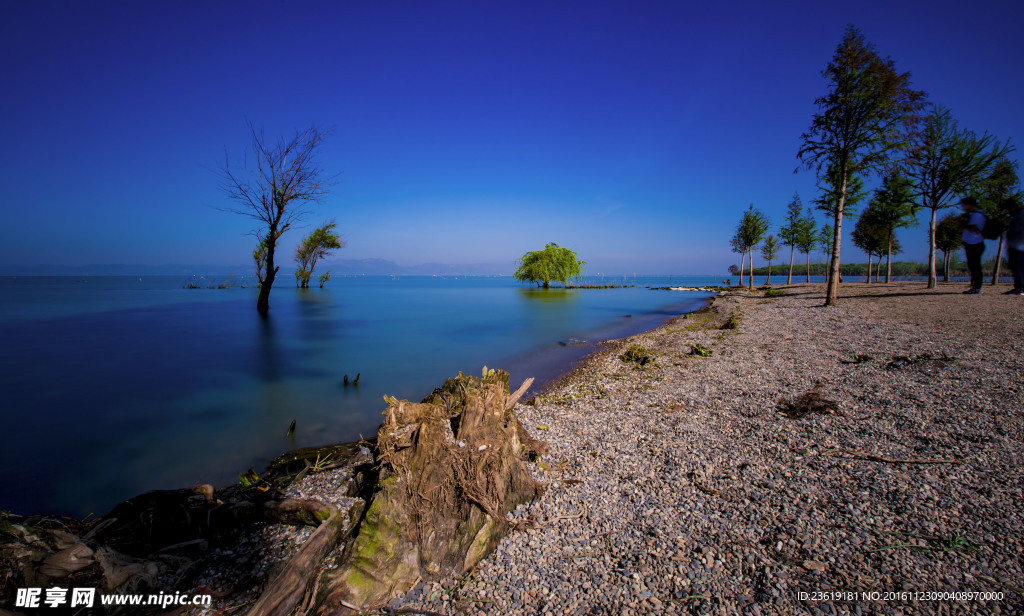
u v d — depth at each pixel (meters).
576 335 21.97
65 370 14.25
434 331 23.88
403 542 3.83
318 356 16.70
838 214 21.17
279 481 6.14
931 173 23.92
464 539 3.93
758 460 5.64
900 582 3.32
